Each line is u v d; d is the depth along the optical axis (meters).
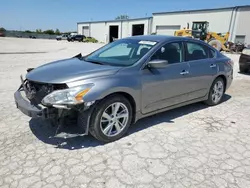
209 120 4.10
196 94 4.36
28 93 3.00
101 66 3.27
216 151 3.03
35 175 2.41
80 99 2.68
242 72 9.91
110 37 55.25
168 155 2.89
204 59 4.42
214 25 31.61
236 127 3.84
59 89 2.71
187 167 2.65
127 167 2.61
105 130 3.05
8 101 4.73
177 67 3.79
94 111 2.88
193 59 4.18
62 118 2.78
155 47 3.55
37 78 2.93
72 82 2.73
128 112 3.25
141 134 3.44
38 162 2.64
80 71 3.00
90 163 2.66
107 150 2.95
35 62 11.06
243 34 28.94
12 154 2.78
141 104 3.38
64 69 3.13
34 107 2.82
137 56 3.47
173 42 3.85
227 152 3.02
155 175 2.49
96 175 2.45
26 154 2.79
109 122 3.09
